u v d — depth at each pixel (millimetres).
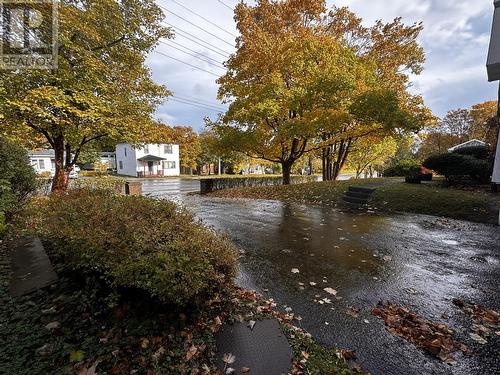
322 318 2600
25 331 2215
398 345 2199
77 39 8281
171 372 1837
